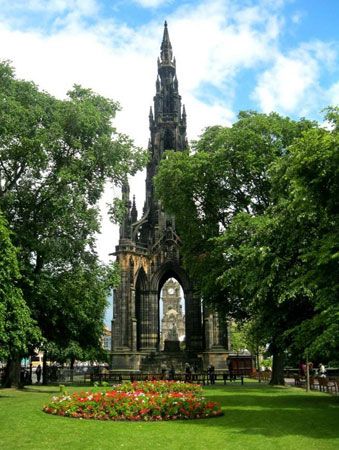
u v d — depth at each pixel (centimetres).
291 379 6644
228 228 4706
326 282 2316
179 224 5556
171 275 8350
